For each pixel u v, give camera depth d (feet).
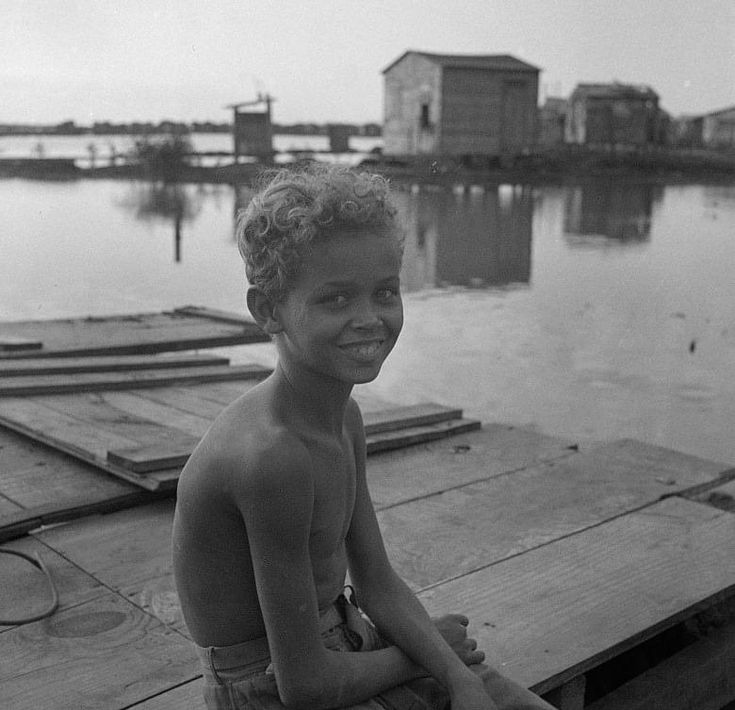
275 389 5.49
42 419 15.80
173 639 9.00
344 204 5.10
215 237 71.77
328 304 5.20
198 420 16.31
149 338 25.29
